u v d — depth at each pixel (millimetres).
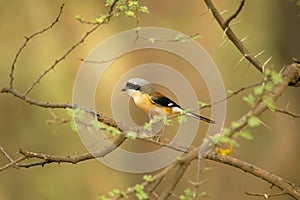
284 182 5824
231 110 15797
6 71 15281
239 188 17078
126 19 15797
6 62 15328
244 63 15852
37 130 15570
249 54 6320
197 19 16688
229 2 16375
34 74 15383
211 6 6398
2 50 15391
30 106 15516
